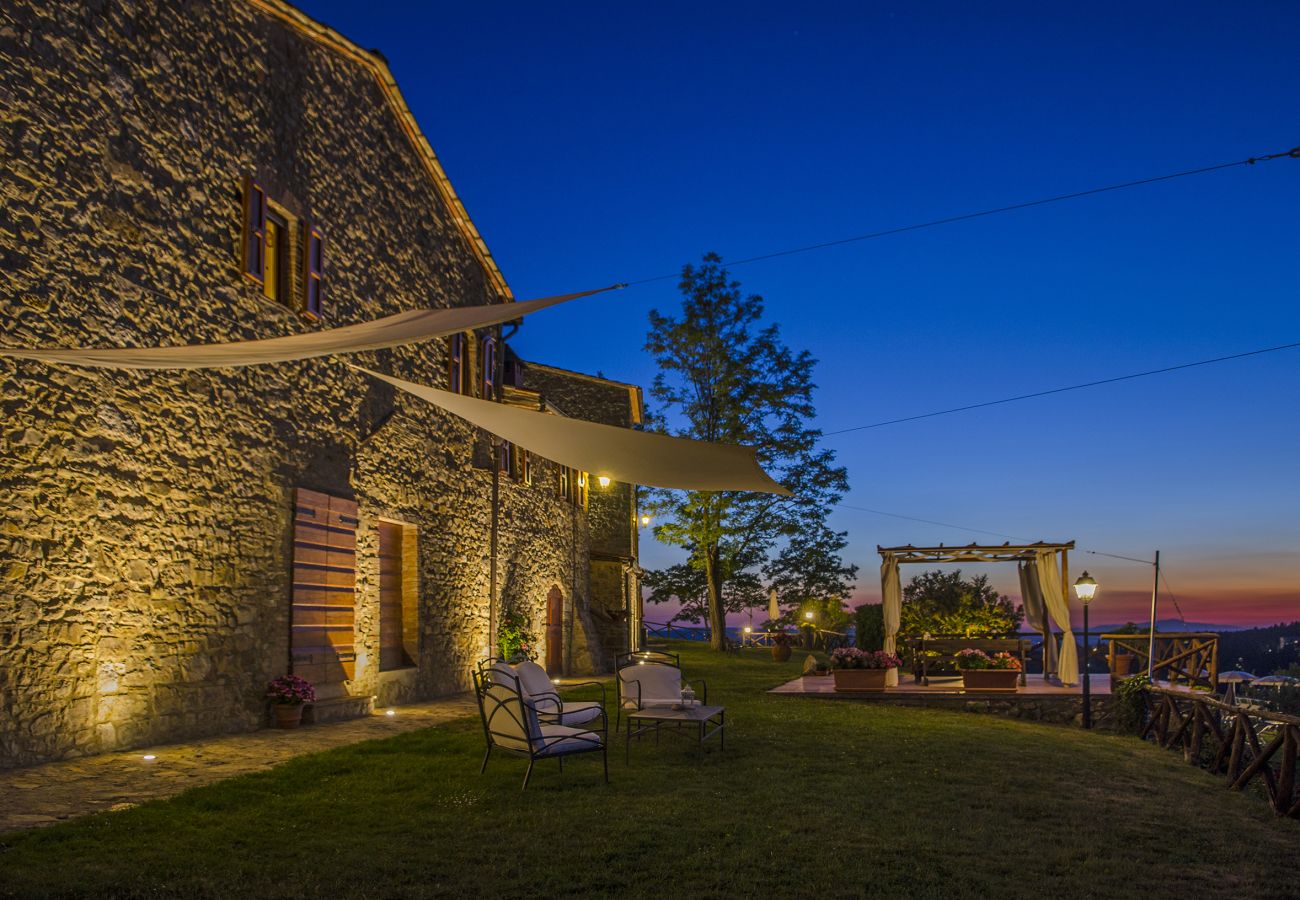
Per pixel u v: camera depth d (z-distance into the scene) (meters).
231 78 8.84
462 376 13.96
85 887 3.92
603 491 23.38
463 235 14.26
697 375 24.91
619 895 4.16
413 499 12.20
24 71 6.53
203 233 8.31
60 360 5.08
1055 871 4.81
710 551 25.45
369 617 10.83
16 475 6.26
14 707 6.17
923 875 4.60
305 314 9.80
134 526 7.30
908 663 17.69
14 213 6.37
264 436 9.03
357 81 11.23
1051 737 10.33
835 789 6.61
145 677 7.35
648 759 7.58
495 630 14.59
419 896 4.06
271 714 8.78
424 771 6.71
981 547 15.66
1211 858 5.23
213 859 4.45
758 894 4.23
